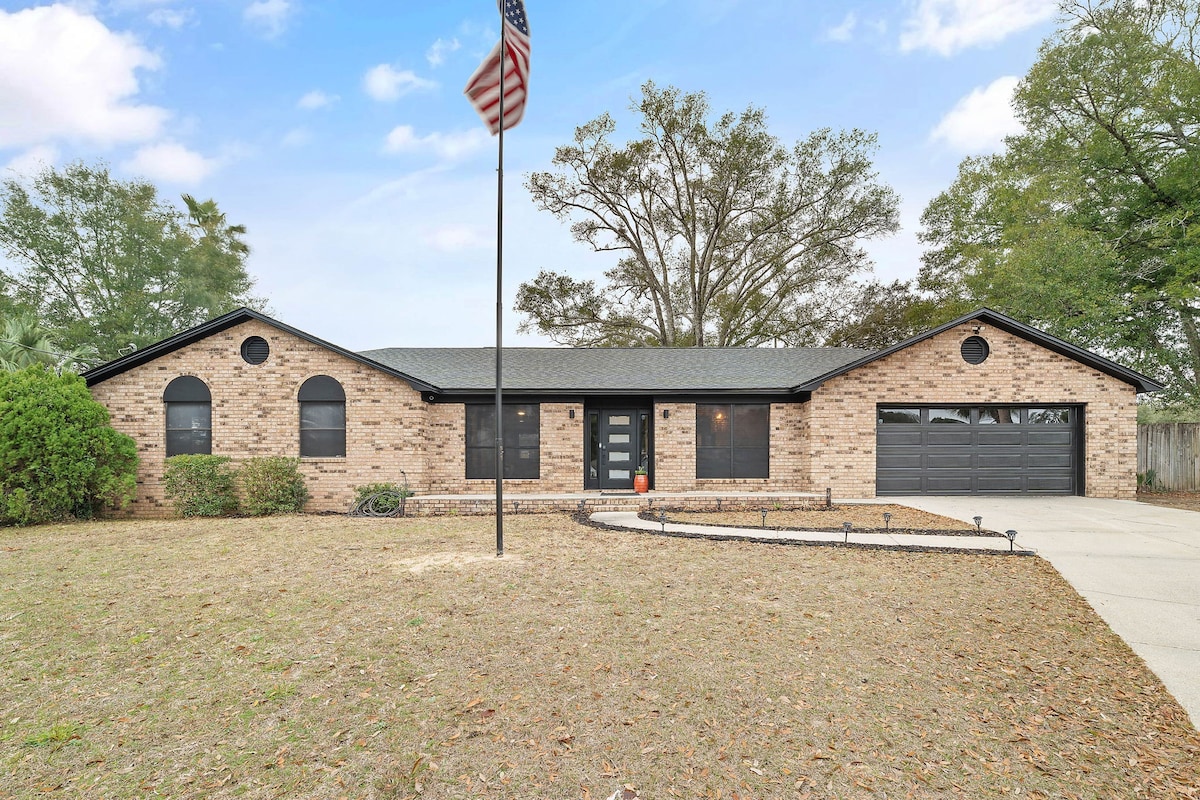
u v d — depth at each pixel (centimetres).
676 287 3416
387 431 1407
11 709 399
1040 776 330
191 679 443
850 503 1355
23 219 2759
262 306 3862
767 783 319
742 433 1532
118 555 849
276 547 899
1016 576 729
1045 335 1414
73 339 2764
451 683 433
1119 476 1426
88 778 323
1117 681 448
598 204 3216
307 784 317
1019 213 2356
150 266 3116
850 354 1811
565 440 1509
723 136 2908
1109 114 2308
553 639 516
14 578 722
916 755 348
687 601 622
